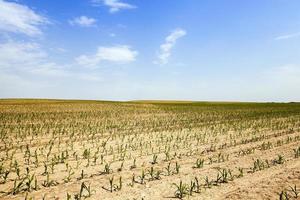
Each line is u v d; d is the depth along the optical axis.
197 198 8.06
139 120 34.12
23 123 28.66
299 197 7.73
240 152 14.85
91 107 58.84
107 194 8.41
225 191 8.61
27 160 12.81
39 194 8.41
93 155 14.15
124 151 15.17
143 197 8.17
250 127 27.09
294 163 11.95
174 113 47.28
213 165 12.03
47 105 61.69
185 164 12.28
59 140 18.62
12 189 8.83
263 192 8.19
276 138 19.80
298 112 49.66
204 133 23.00
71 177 10.17
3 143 17.30
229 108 65.06
